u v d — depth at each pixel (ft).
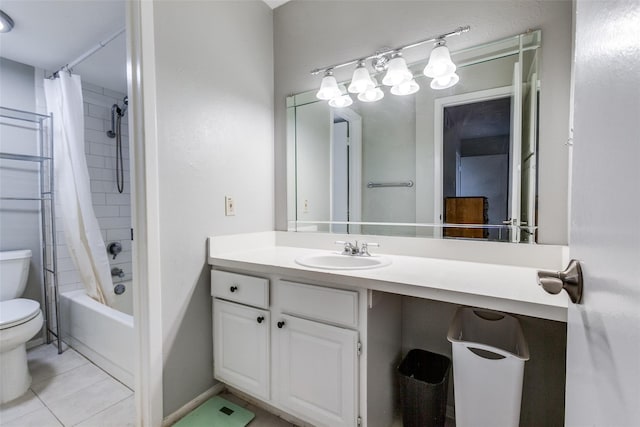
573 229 1.86
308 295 4.13
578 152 1.78
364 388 3.77
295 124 6.41
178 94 4.76
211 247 5.23
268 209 6.48
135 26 4.30
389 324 4.48
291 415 4.59
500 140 4.54
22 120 7.22
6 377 5.22
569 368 1.89
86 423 4.72
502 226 4.52
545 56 4.15
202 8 5.13
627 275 1.11
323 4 6.00
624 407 1.11
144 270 4.42
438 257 4.92
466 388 3.43
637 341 1.03
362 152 5.72
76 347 7.07
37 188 7.55
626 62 1.14
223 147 5.50
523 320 4.24
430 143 5.09
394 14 5.27
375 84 5.47
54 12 5.74
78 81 7.30
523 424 4.30
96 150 8.85
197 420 4.71
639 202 1.04
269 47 6.52
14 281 6.70
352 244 5.30
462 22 4.71
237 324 4.88
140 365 4.50
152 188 4.41
